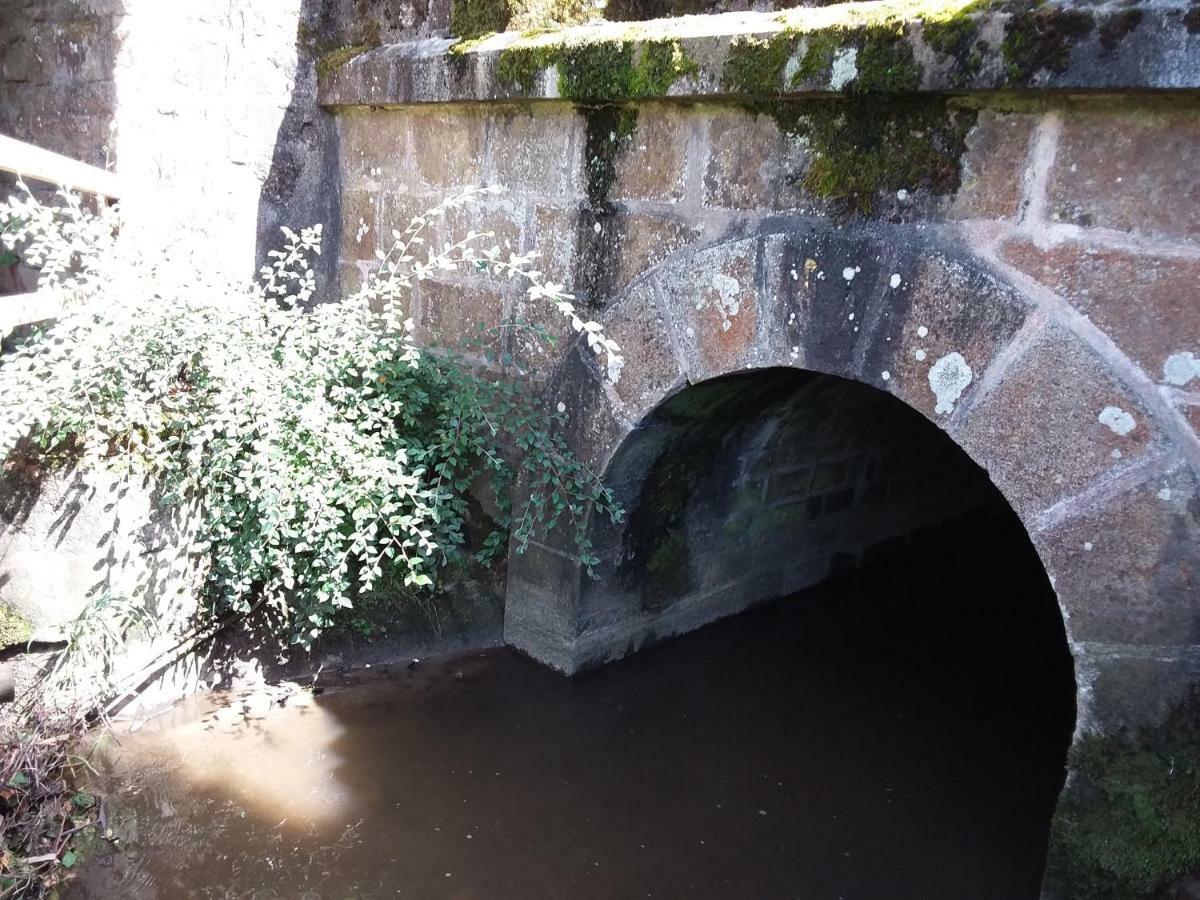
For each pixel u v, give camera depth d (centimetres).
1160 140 174
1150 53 164
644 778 284
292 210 357
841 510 421
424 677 321
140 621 280
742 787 283
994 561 495
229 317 282
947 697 346
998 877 251
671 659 354
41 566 266
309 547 277
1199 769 180
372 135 347
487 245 312
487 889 233
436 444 306
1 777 244
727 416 312
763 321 242
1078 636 195
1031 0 180
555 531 316
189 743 278
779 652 373
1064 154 186
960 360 206
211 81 331
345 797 262
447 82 300
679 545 345
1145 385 181
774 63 217
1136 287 180
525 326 286
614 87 251
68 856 231
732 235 245
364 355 292
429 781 271
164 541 281
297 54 346
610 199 272
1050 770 302
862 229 219
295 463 277
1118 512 187
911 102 206
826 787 286
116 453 276
